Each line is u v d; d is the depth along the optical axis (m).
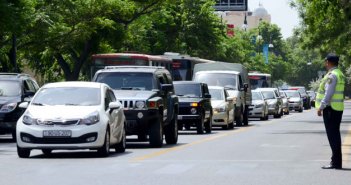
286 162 27.75
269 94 89.94
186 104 51.72
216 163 27.34
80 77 102.12
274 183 20.73
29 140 30.41
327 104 24.86
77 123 30.41
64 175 23.03
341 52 95.69
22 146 30.58
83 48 95.12
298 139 43.84
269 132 53.25
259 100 81.75
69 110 30.83
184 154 31.94
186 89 53.66
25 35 75.19
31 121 30.58
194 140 43.75
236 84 65.94
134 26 107.31
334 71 24.97
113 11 88.88
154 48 128.25
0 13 61.69
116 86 38.56
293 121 78.25
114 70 39.22
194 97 52.97
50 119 30.45
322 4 52.50
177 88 53.69
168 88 38.72
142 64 71.19
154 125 36.97
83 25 81.69
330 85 24.84
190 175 22.95
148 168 25.36
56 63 103.81
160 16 126.56
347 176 22.64
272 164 26.88
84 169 25.05
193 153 32.56
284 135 48.72
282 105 94.62
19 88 45.16
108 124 31.34
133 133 36.84
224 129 59.41
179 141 42.75
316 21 56.59
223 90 59.84
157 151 34.06
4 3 61.78
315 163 27.30
